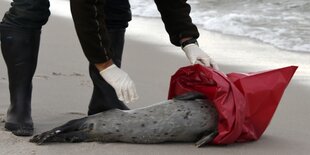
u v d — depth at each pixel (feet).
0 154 10.61
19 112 11.79
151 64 21.09
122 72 10.69
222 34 26.91
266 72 12.03
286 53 23.21
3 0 37.45
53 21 29.99
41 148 10.94
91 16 10.28
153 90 17.04
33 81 17.21
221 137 11.27
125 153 10.88
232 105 11.26
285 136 12.73
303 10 30.53
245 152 11.37
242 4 32.99
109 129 11.18
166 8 12.10
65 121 12.91
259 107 11.89
